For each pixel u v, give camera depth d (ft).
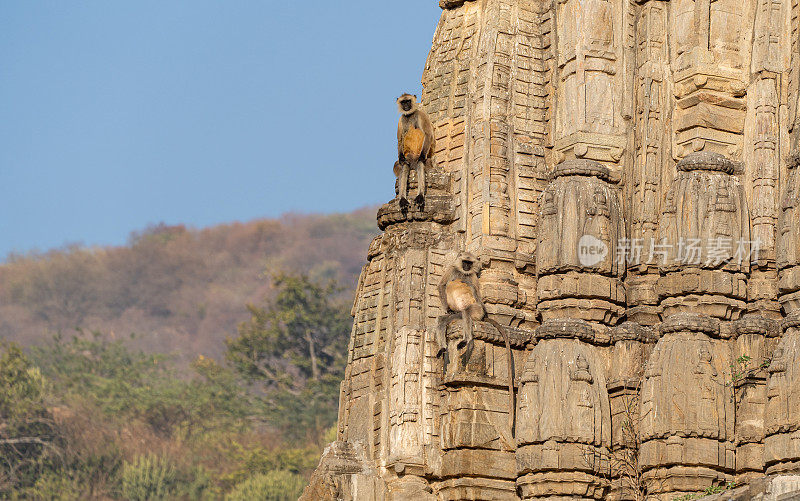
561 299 209.05
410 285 218.38
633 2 223.71
